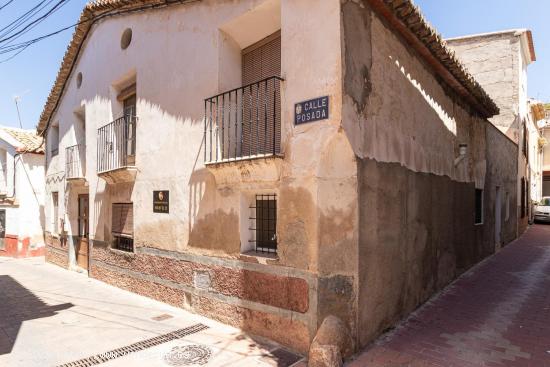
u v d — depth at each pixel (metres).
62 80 11.05
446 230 7.39
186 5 6.33
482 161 10.17
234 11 5.45
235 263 5.25
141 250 7.17
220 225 5.51
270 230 5.18
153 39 7.07
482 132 10.21
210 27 5.85
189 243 6.05
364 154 4.61
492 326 5.28
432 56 6.37
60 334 5.25
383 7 4.88
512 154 14.21
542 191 27.72
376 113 4.91
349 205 4.47
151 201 6.94
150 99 7.08
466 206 8.70
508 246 12.80
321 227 4.29
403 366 4.09
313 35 4.39
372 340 4.73
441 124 7.24
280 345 4.61
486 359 4.27
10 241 14.63
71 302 6.97
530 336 4.94
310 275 4.29
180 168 6.31
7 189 14.86
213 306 5.59
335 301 4.35
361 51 4.58
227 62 5.78
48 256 12.69
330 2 4.27
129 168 7.21
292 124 4.55
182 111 6.32
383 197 5.05
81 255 10.45
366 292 4.64
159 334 5.15
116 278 8.00
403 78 5.69
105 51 8.67
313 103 4.34
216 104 5.59
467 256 8.72
